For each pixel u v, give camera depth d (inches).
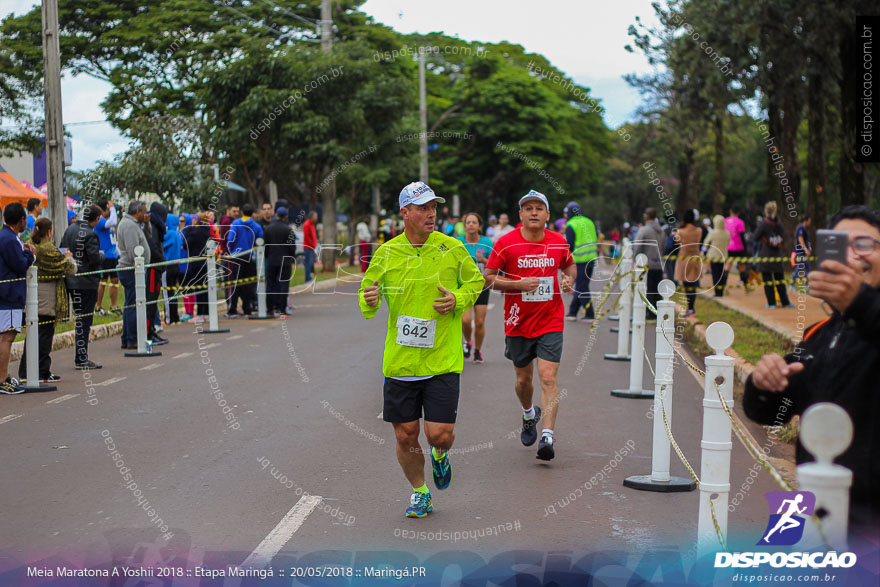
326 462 254.1
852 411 105.7
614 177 2057.1
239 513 206.8
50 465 248.2
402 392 202.5
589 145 1573.6
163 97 916.6
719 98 805.9
